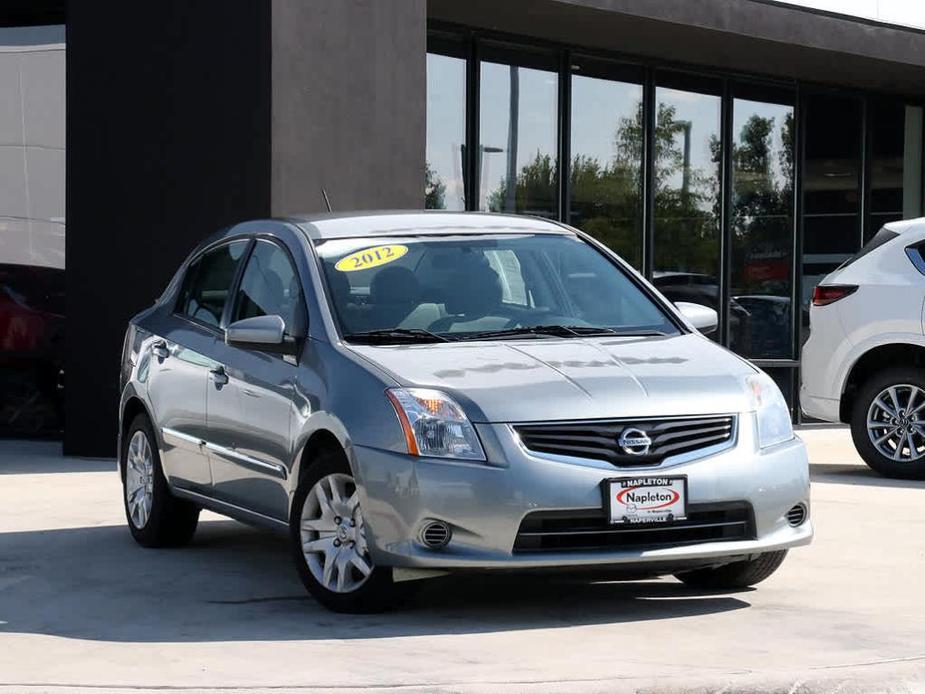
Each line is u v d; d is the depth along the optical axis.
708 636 6.96
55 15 15.72
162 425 9.37
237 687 5.90
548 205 17.36
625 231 18.09
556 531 7.06
